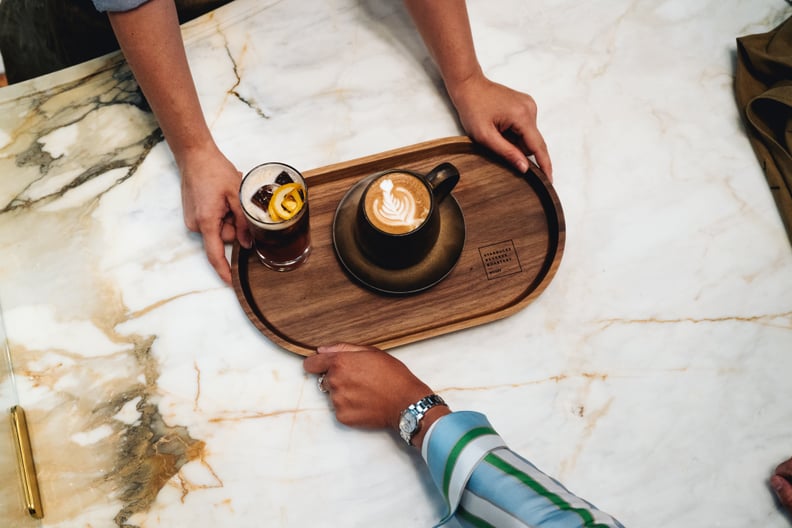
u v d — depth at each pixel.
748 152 1.28
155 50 1.04
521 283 1.15
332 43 1.33
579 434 1.08
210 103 1.27
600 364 1.12
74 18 1.38
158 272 1.16
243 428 1.08
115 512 1.04
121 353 1.12
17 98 1.27
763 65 1.28
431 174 1.05
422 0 1.17
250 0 1.35
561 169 1.26
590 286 1.17
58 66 1.51
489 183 1.21
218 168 1.14
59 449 1.06
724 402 1.11
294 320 1.12
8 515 0.99
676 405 1.10
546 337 1.14
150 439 1.07
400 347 1.12
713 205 1.24
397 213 1.03
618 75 1.33
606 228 1.22
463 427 0.93
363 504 1.04
